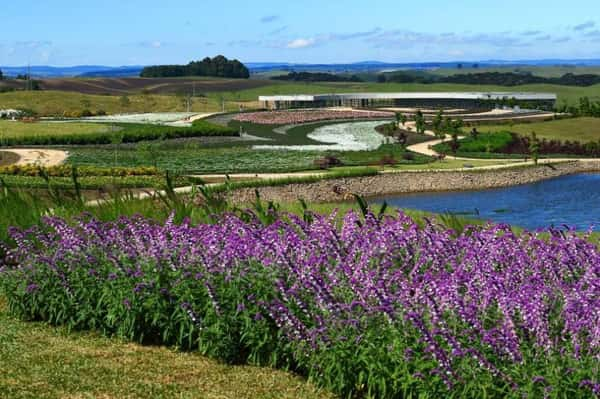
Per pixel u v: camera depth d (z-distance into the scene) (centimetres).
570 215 5928
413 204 6631
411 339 891
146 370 1046
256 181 6456
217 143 10781
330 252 1123
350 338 930
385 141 11350
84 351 1120
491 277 972
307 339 976
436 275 1027
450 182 7756
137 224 1296
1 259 1570
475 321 850
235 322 1062
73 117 16300
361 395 947
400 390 891
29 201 1861
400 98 19888
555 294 948
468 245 1165
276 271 1050
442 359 826
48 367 1049
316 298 981
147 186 5500
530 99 19288
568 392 781
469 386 813
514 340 833
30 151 9069
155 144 10294
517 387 796
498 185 8006
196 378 1019
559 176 8750
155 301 1113
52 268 1227
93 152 9206
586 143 10888
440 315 859
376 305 952
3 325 1245
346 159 8688
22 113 17012
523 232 1330
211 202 1773
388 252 1130
